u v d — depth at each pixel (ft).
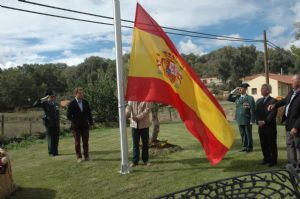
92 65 230.48
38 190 22.56
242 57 282.15
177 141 38.09
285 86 168.04
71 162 30.01
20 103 243.40
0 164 20.98
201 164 27.04
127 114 27.09
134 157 27.14
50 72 274.77
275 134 25.34
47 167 28.76
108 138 44.93
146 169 26.12
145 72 24.58
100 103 69.67
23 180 25.08
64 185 23.34
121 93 25.08
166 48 25.13
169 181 22.94
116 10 24.64
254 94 175.94
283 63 268.41
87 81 75.00
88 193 21.45
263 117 25.35
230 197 11.21
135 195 20.65
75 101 29.60
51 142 34.06
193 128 24.08
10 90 240.94
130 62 24.61
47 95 34.14
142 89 24.45
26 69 268.62
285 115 24.06
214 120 24.61
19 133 54.29
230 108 95.76
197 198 10.76
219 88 256.93
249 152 30.48
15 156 35.63
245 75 280.72
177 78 24.77
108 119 70.18
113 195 20.84
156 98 24.27
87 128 30.14
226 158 28.68
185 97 24.53
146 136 27.17
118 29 24.76
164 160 28.76
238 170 24.85
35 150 38.88
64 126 62.39
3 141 46.16
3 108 243.19
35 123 73.77
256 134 41.91
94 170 26.78
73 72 247.09
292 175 11.22
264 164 26.09
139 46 24.71
